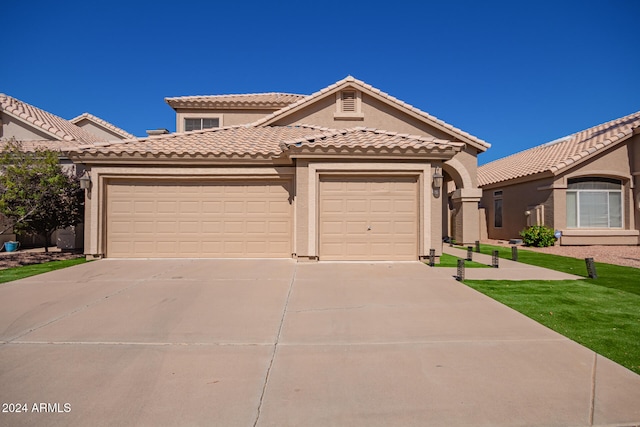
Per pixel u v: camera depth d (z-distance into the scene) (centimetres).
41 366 430
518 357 454
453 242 1922
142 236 1227
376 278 911
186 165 1212
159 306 672
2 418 328
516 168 2273
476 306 673
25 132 1727
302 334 534
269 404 352
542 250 1662
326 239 1148
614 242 1820
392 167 1137
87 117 2522
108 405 349
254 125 1695
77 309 653
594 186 1870
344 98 1769
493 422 324
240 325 571
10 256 1373
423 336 525
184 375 409
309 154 1106
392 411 340
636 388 379
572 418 329
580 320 596
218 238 1227
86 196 1207
